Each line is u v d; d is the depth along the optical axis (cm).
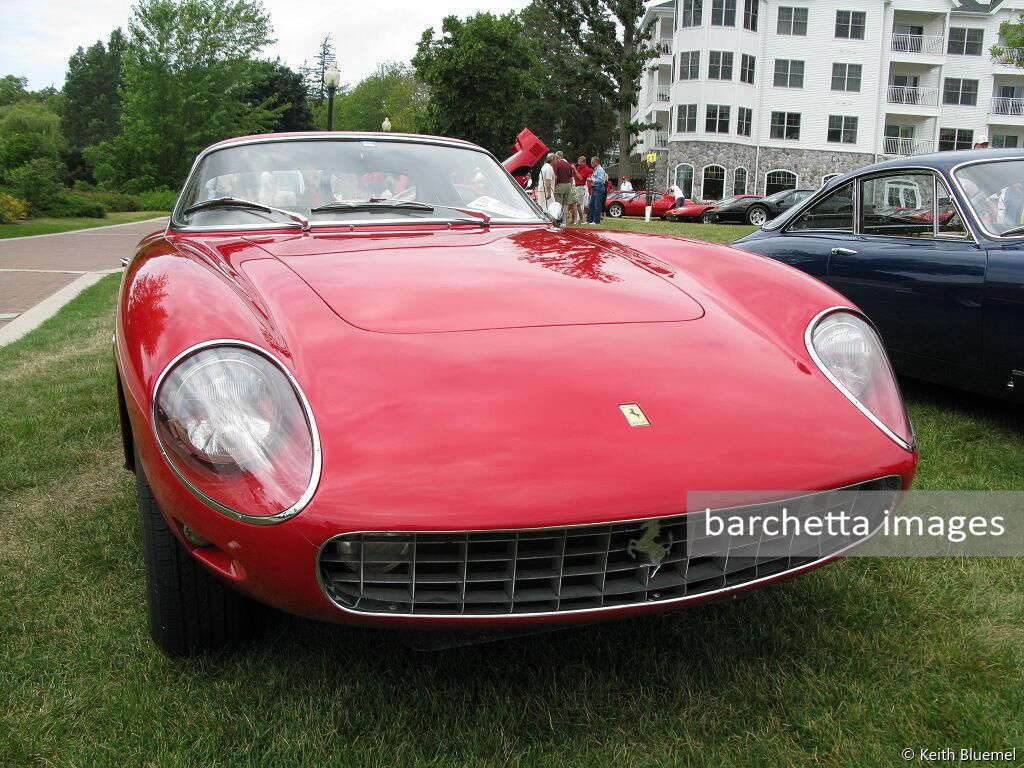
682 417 154
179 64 3950
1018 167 357
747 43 3550
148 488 165
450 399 150
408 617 140
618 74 3619
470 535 136
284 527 136
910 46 3675
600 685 172
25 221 2222
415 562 139
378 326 169
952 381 347
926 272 347
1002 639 187
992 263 319
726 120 3581
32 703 164
